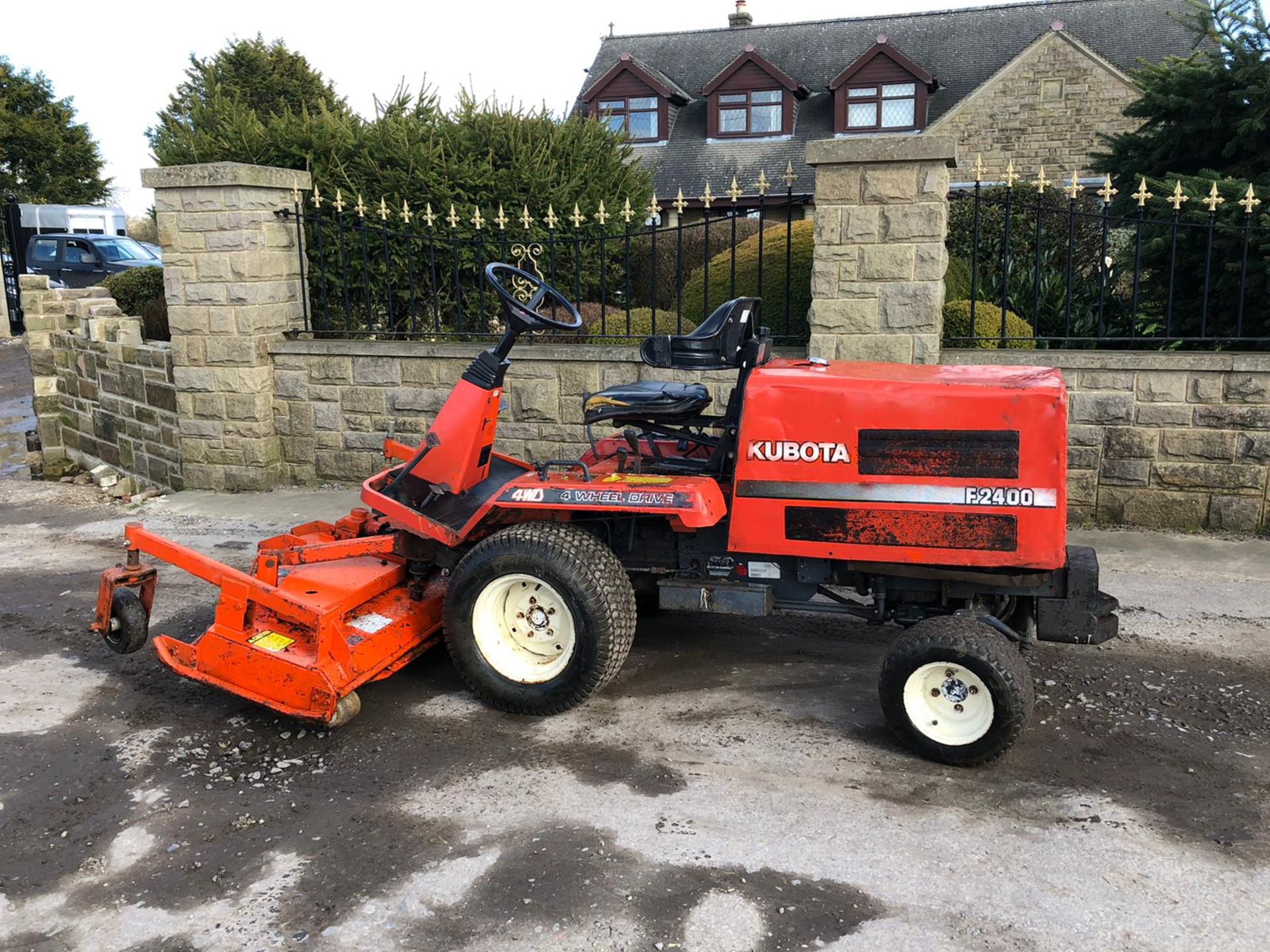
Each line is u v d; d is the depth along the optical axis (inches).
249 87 1227.2
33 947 115.7
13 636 218.1
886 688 151.7
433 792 147.2
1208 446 253.1
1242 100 304.8
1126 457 259.4
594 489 162.7
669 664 193.3
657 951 111.6
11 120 1409.9
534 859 129.1
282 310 341.7
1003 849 129.5
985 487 145.2
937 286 253.0
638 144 984.9
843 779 148.2
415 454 181.8
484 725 168.6
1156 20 926.4
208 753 161.5
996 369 165.9
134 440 391.9
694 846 131.3
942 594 160.6
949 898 119.8
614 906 119.4
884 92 914.1
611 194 416.2
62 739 167.3
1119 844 130.0
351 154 376.5
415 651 177.2
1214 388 249.3
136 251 806.5
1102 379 256.1
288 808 144.1
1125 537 256.2
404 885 125.0
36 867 131.5
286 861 131.0
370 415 326.6
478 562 166.6
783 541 156.6
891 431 148.3
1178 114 326.3
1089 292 313.7
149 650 206.7
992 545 146.2
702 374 284.2
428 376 315.9
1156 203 308.3
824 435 151.5
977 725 147.2
